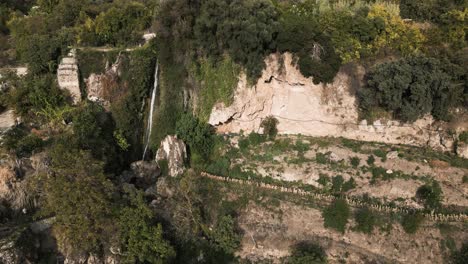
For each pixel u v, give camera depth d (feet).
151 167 125.08
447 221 99.71
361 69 122.01
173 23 122.93
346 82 122.72
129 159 128.88
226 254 102.06
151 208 103.45
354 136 124.26
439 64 110.73
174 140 125.49
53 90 125.59
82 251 89.86
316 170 116.57
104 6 165.27
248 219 109.09
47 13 171.32
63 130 117.91
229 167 123.03
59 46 133.39
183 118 128.57
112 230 90.07
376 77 112.98
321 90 124.98
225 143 129.59
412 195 107.04
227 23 114.01
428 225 99.71
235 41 117.91
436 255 95.76
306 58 120.67
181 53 126.62
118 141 125.90
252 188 115.55
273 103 131.34
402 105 113.09
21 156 104.22
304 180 116.26
